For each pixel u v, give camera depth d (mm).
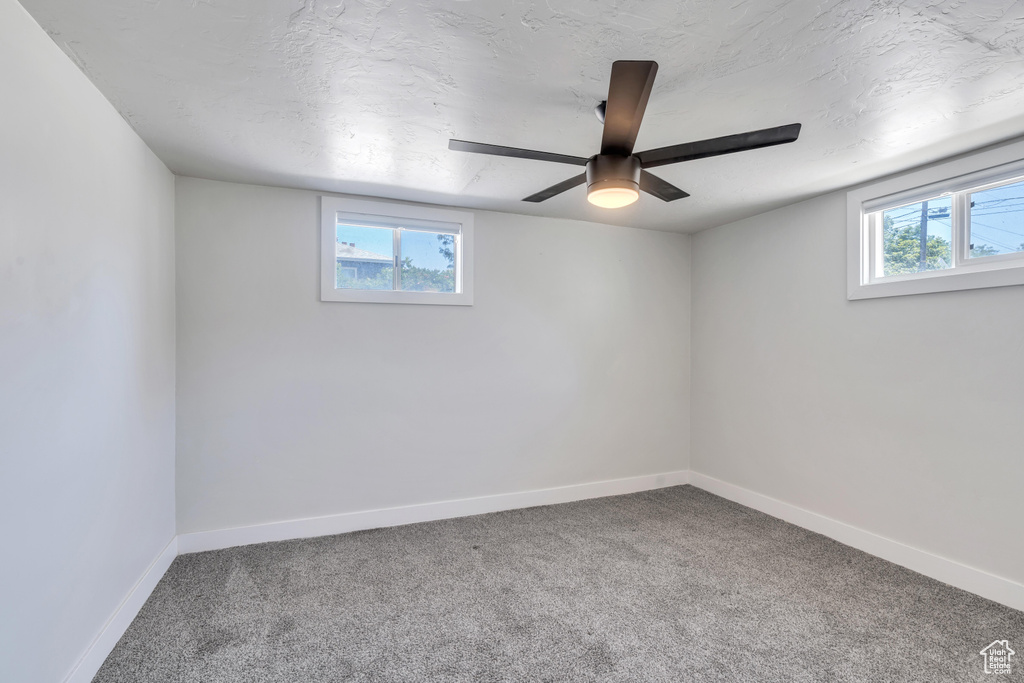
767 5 1390
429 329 3428
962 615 2201
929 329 2607
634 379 4117
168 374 2699
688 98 1929
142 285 2316
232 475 2941
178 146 2410
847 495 3012
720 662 1883
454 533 3166
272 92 1896
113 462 1978
